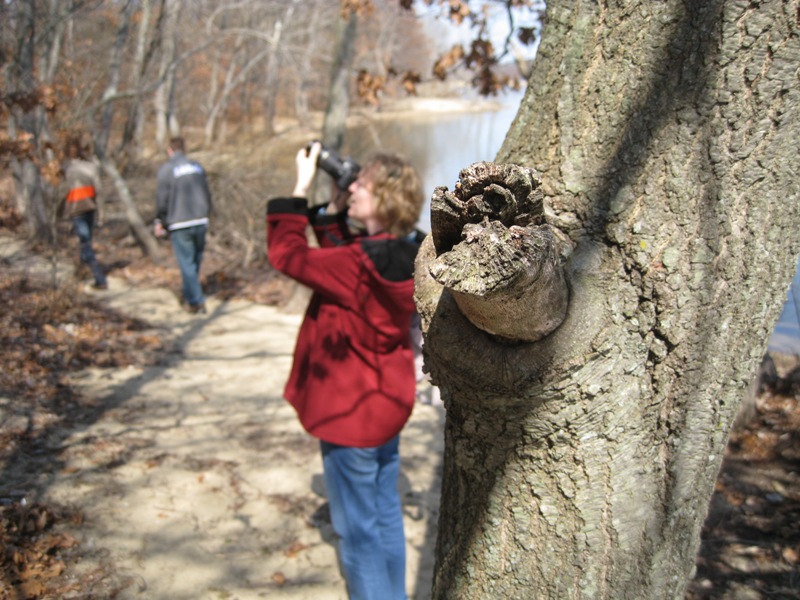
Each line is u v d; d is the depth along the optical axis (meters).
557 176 1.37
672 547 1.38
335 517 2.43
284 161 10.70
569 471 1.32
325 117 6.89
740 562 2.96
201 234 6.65
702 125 1.25
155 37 9.06
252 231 9.00
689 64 1.25
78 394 4.36
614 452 1.31
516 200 1.04
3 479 3.15
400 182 2.26
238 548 2.97
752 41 1.20
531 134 1.43
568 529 1.35
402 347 2.41
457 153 14.05
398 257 2.26
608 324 1.27
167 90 18.05
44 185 9.10
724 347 1.30
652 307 1.27
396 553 2.48
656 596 1.38
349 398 2.29
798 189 1.28
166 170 6.46
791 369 4.69
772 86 1.21
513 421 1.31
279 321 6.77
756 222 1.27
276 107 34.84
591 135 1.34
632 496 1.33
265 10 17.31
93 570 2.65
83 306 6.31
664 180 1.27
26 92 5.34
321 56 11.76
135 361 5.17
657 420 1.33
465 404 1.34
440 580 1.56
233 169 9.91
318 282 2.23
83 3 7.28
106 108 8.90
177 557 2.83
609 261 1.30
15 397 4.09
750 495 3.49
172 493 3.31
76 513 2.99
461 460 1.43
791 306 5.12
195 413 4.34
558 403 1.27
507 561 1.41
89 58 10.63
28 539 2.72
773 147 1.24
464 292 1.01
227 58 25.33
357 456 2.31
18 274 6.97
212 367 5.26
